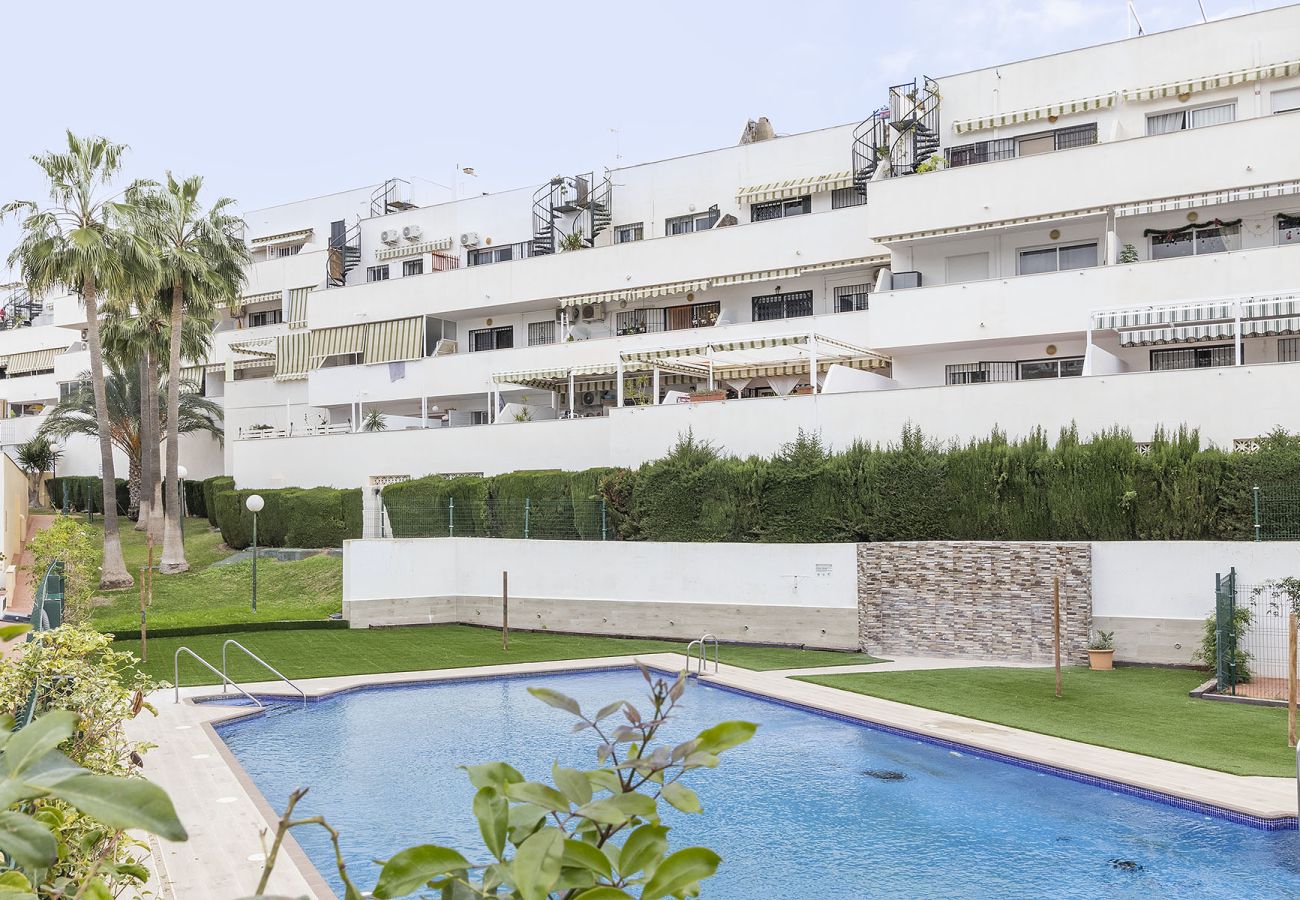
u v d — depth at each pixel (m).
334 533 38.00
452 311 44.16
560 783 2.39
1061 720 17.31
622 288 39.66
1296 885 10.53
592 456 34.91
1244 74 29.97
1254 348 27.97
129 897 6.87
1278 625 20.70
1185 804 12.70
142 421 45.28
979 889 10.64
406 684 21.84
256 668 23.42
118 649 25.66
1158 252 29.84
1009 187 30.77
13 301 72.81
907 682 20.89
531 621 29.72
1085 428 25.44
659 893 2.16
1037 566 23.36
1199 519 22.27
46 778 1.98
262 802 13.02
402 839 12.38
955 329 30.69
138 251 35.16
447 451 38.28
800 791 14.16
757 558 26.59
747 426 29.84
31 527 48.38
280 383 49.84
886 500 25.56
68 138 35.19
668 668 23.25
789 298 37.44
